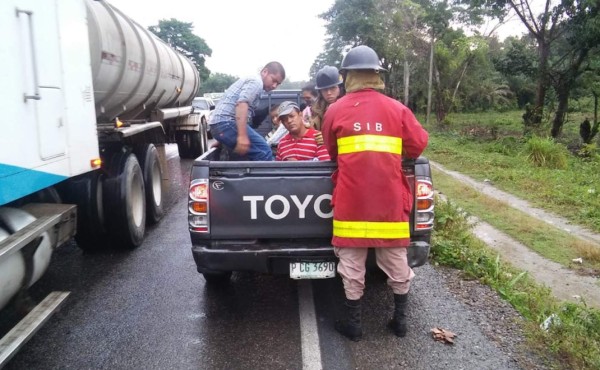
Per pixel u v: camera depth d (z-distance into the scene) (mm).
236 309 4418
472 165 14023
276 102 9234
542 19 18812
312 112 6016
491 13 20344
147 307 4453
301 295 4727
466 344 3758
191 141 14000
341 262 3762
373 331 3984
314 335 3916
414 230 3939
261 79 5371
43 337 3896
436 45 29750
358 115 3586
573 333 3865
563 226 8352
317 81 5629
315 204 3893
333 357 3590
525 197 10305
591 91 19359
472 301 4547
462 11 28281
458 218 6855
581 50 18203
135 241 6125
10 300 3389
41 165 3545
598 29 16281
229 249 3896
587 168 13484
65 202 5426
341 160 3613
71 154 4109
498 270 5266
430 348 3705
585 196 9930
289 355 3621
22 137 3254
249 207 3887
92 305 4496
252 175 3877
